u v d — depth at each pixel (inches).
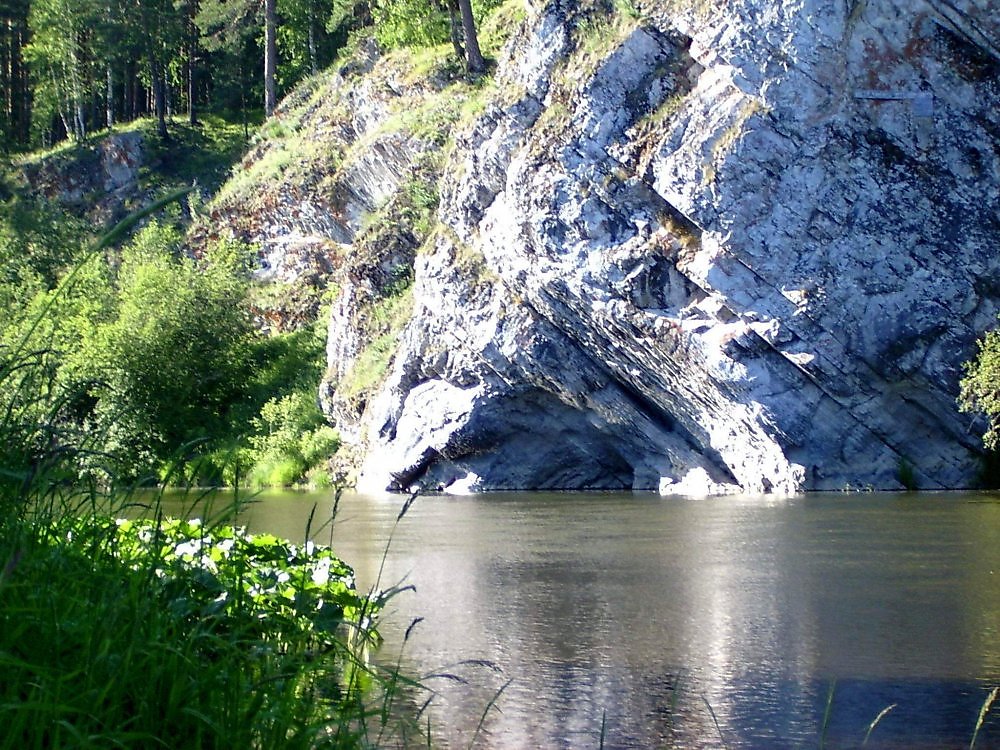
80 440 239.9
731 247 1025.5
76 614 205.9
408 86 1871.3
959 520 734.5
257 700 209.9
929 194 996.6
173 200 224.2
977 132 986.7
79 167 2442.2
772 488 1075.9
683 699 313.1
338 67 2116.1
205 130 2588.6
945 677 329.7
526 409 1282.0
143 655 203.8
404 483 1350.9
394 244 1577.3
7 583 188.5
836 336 1010.7
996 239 988.6
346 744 219.8
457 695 320.2
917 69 990.4
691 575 536.1
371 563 598.9
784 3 984.9
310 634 284.2
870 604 445.1
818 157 1002.7
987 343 970.1
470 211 1251.8
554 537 719.7
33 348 248.1
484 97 1275.8
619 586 507.8
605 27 1096.8
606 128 1085.8
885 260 1002.1
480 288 1251.8
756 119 1008.2
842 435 1035.9
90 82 2851.9
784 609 440.8
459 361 1295.5
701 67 1048.8
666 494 1131.3
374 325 1535.4
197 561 267.3
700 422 1133.7
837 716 293.7
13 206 1373.0
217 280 1686.8
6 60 2967.5
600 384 1206.3
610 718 296.5
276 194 1952.5
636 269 1087.0
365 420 1464.1
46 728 181.9
